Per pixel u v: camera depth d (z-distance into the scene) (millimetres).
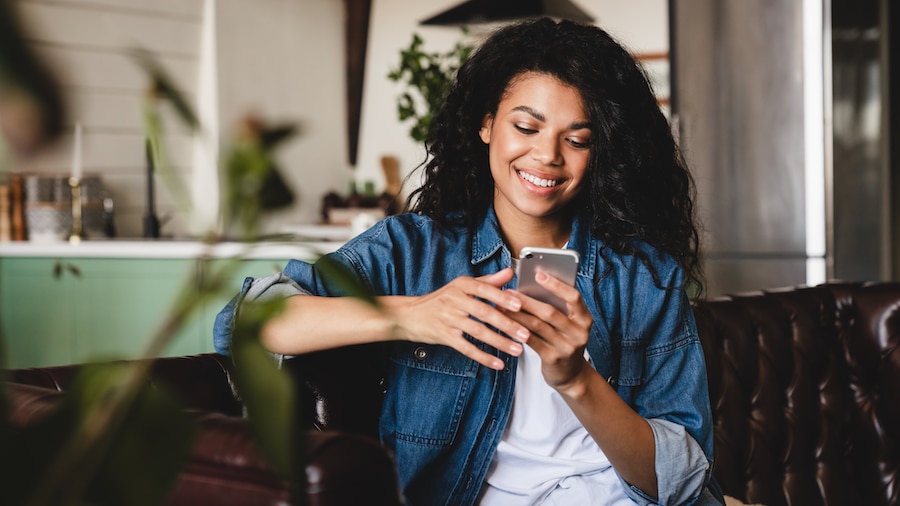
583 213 1466
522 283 1135
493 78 1373
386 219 1444
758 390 2027
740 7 3729
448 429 1341
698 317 1963
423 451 1340
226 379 1323
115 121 4648
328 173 5688
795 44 3656
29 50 287
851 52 3680
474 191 1449
